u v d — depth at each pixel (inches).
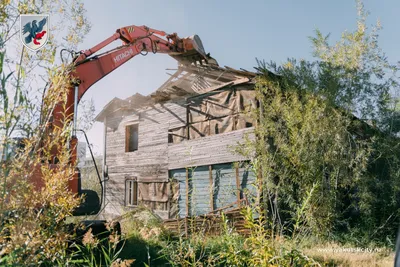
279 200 386.0
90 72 333.4
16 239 81.9
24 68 93.4
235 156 470.9
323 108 398.6
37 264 90.0
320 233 362.9
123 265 131.3
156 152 600.1
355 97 429.7
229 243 161.0
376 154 442.6
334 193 387.9
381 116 442.0
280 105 417.4
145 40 474.9
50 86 98.7
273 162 404.8
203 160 515.5
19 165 82.7
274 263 146.5
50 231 97.4
